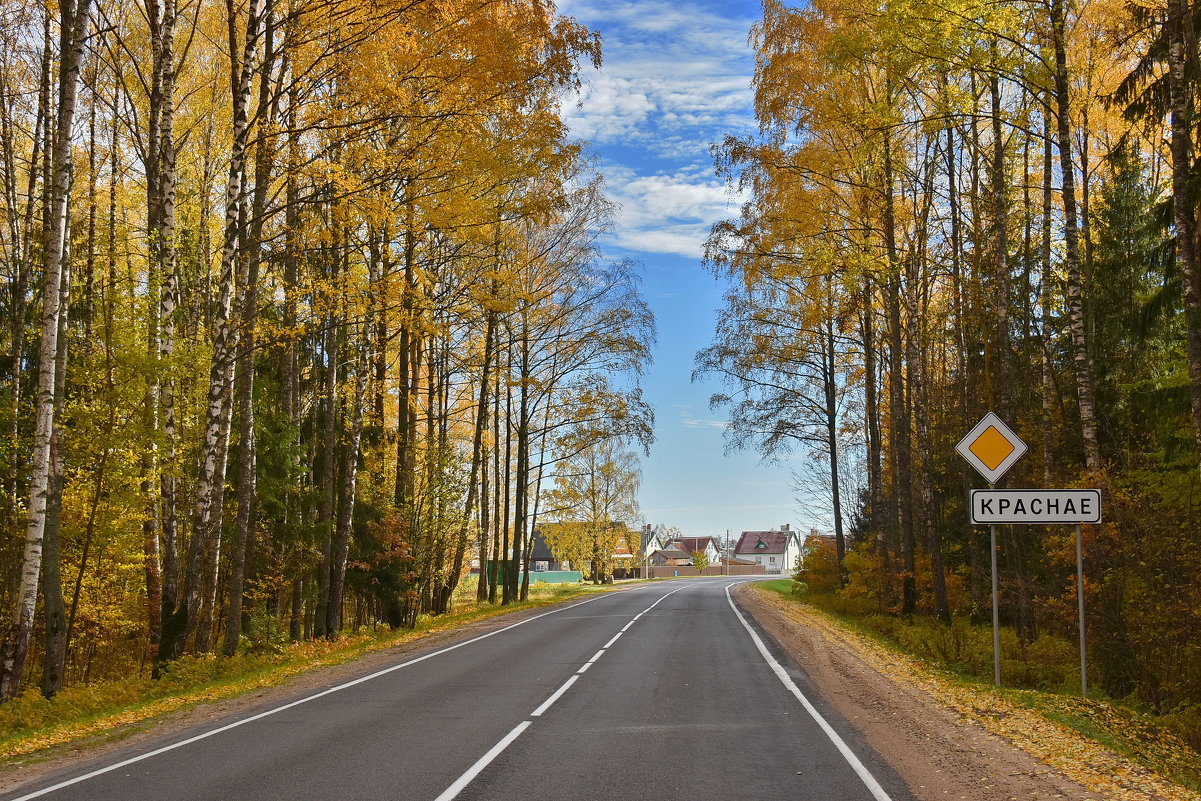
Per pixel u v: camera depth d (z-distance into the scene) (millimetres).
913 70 19438
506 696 12055
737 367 30922
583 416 35250
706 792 6797
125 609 22047
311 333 20203
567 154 18562
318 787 7047
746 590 52625
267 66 15055
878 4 17234
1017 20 15172
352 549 26406
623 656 17031
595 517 74625
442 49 15477
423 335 19328
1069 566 16297
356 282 17750
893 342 23812
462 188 17734
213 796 6840
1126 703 13195
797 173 21625
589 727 9609
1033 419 23047
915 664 15508
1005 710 10359
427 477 29031
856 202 22125
